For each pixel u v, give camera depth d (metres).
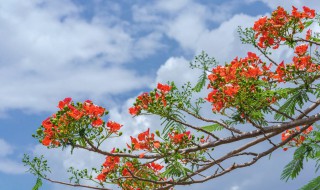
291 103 6.05
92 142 5.44
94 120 5.32
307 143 6.26
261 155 6.37
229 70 6.13
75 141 5.30
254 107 5.86
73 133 5.30
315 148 6.16
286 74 6.26
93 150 5.40
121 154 5.65
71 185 6.11
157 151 5.77
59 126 5.29
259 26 7.15
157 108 5.82
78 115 5.23
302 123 6.05
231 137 5.95
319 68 6.27
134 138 5.79
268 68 6.76
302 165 6.20
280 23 7.02
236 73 6.11
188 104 6.15
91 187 6.21
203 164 6.40
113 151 5.95
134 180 6.59
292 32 7.01
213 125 7.23
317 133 6.48
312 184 5.61
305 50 6.73
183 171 5.68
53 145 5.36
